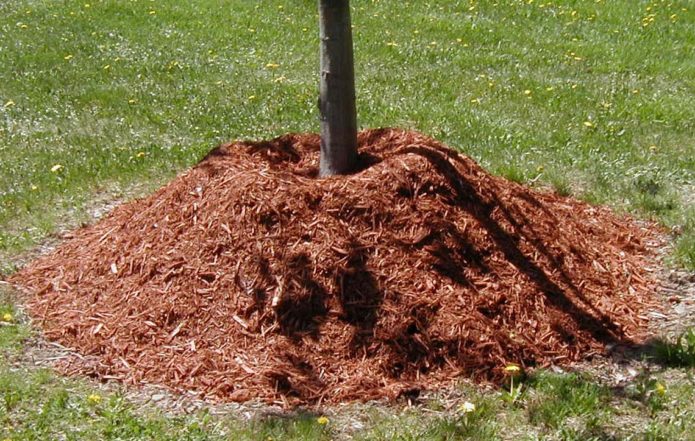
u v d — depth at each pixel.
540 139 10.37
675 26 15.71
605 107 11.53
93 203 8.93
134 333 6.31
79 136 10.75
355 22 15.69
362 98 11.77
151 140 10.57
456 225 6.71
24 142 10.60
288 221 6.49
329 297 6.22
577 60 13.73
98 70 13.38
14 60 13.83
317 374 5.90
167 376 5.95
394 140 7.62
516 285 6.55
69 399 5.75
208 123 11.05
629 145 10.30
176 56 14.04
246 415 5.58
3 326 6.62
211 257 6.50
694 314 6.82
